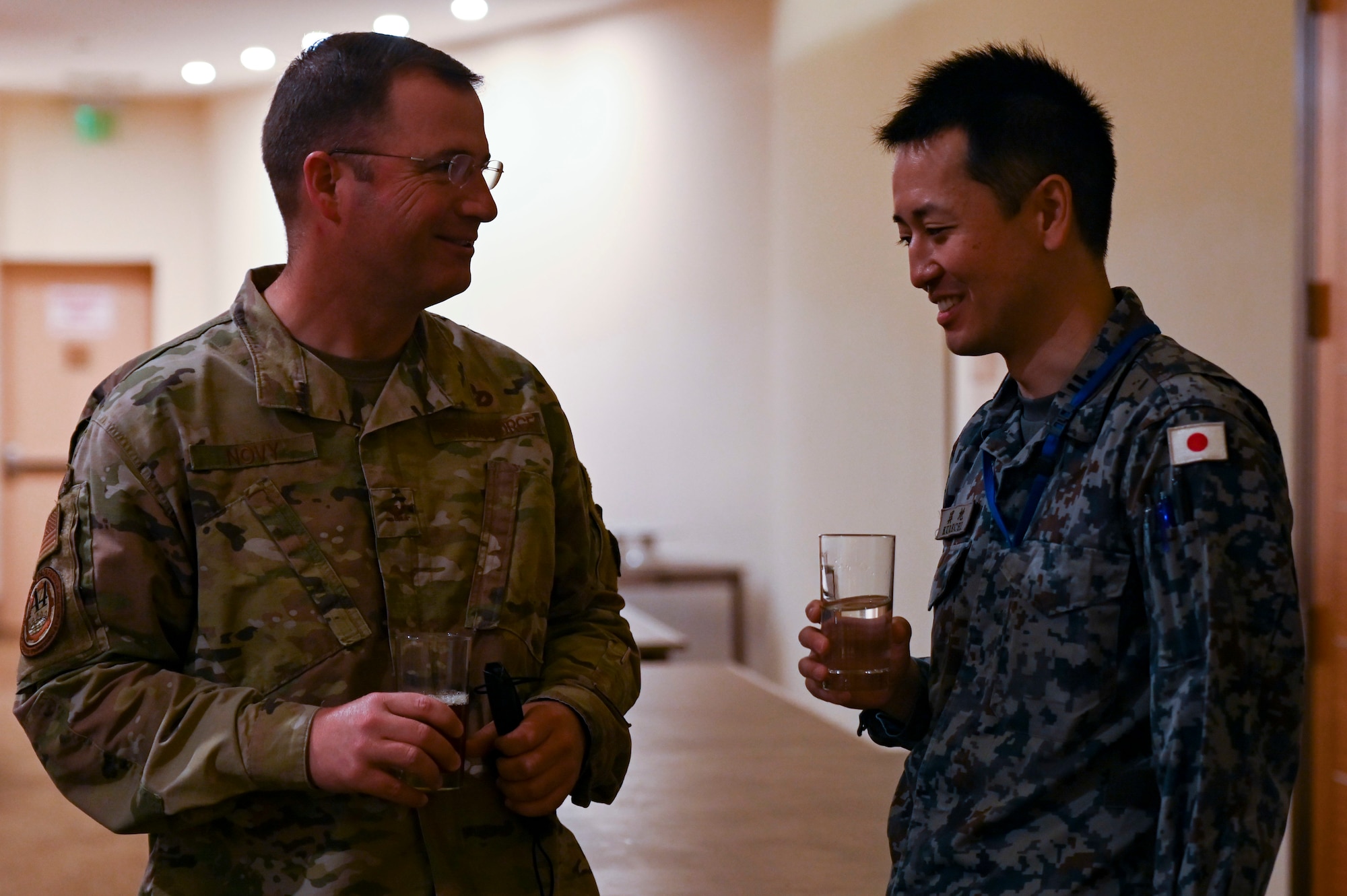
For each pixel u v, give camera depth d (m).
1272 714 1.14
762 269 6.60
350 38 1.41
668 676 4.55
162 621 1.33
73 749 1.27
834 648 1.41
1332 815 2.96
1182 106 3.34
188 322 8.80
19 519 8.66
